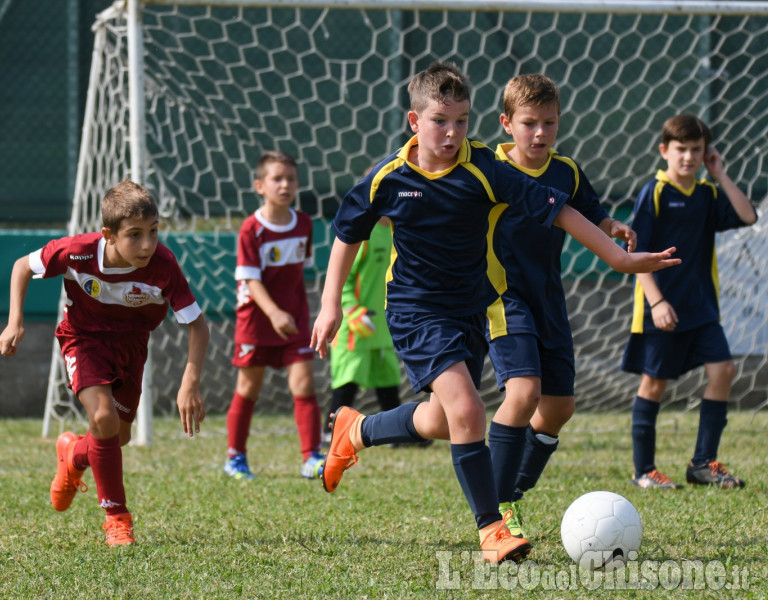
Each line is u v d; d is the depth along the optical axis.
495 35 23.14
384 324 16.72
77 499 12.39
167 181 22.14
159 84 22.12
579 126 23.31
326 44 22.92
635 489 12.80
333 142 23.12
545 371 10.10
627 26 23.20
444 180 8.59
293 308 14.88
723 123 23.23
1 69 22.72
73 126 22.73
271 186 14.73
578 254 21.56
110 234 9.20
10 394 20.97
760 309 20.05
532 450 10.43
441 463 15.43
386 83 23.20
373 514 11.08
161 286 9.66
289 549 9.29
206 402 21.30
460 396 8.48
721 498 11.81
